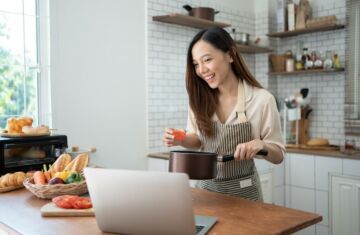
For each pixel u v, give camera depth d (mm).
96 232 1196
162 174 1047
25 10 2768
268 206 1461
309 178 3631
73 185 1603
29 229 1227
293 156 3754
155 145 3529
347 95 3883
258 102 1805
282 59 4352
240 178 1841
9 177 1812
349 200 3332
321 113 4227
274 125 1785
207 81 1746
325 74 4172
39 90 2814
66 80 2854
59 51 2809
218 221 1269
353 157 3273
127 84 3279
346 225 3371
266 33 4523
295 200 3762
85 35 2961
